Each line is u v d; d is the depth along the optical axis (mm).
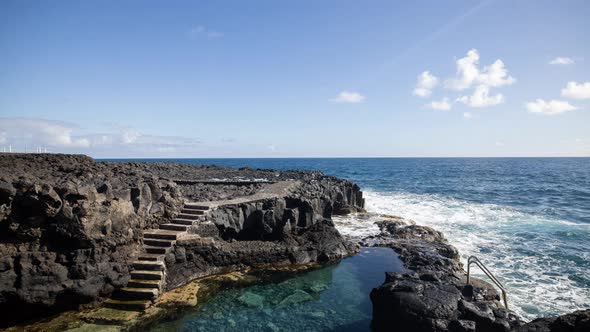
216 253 12805
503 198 35750
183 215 13500
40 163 13289
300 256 14359
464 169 94438
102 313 9391
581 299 11805
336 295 11531
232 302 10820
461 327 8078
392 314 9133
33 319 8938
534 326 6898
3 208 8789
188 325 9336
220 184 21438
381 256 15562
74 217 9430
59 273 9094
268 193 18016
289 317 9969
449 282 10328
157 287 10281
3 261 8523
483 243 18625
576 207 30234
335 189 25734
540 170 89562
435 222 23984
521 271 14414
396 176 66750
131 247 10969
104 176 12141
